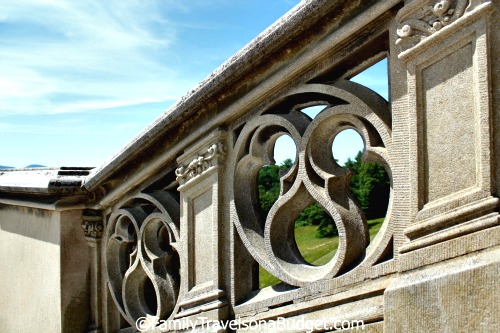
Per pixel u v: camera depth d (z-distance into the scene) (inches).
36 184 203.3
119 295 197.0
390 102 119.9
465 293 101.7
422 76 112.3
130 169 185.3
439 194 109.4
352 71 128.6
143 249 183.6
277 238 143.5
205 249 160.6
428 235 110.1
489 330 98.4
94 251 204.2
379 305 119.0
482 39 102.1
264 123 143.6
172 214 173.8
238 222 150.9
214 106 154.9
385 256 121.4
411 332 108.1
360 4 120.9
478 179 103.2
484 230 102.0
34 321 213.9
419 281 108.0
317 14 125.0
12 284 230.5
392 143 118.4
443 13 107.1
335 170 132.4
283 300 139.3
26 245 222.5
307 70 134.0
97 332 202.2
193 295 161.9
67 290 201.6
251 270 155.2
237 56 140.7
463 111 105.7
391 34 118.3
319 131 132.7
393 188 119.1
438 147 109.6
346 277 126.0
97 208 201.9
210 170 155.9
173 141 168.6
